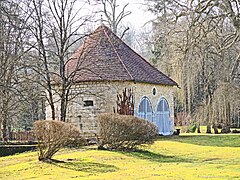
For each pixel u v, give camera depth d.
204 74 35.62
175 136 32.81
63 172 15.73
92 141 27.06
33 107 39.06
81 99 30.11
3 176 15.42
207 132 39.47
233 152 22.81
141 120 22.08
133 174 14.16
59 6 28.75
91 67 30.83
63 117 28.22
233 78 31.97
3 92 29.50
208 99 34.31
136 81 29.84
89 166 17.03
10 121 36.44
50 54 36.47
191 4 25.20
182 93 35.66
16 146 25.91
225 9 25.56
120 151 21.70
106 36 33.62
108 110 29.53
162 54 33.94
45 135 18.17
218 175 13.13
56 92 28.41
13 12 29.11
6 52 29.56
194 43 25.34
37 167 16.91
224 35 28.56
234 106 32.69
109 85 29.66
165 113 34.31
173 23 27.58
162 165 17.36
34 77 32.16
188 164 17.64
